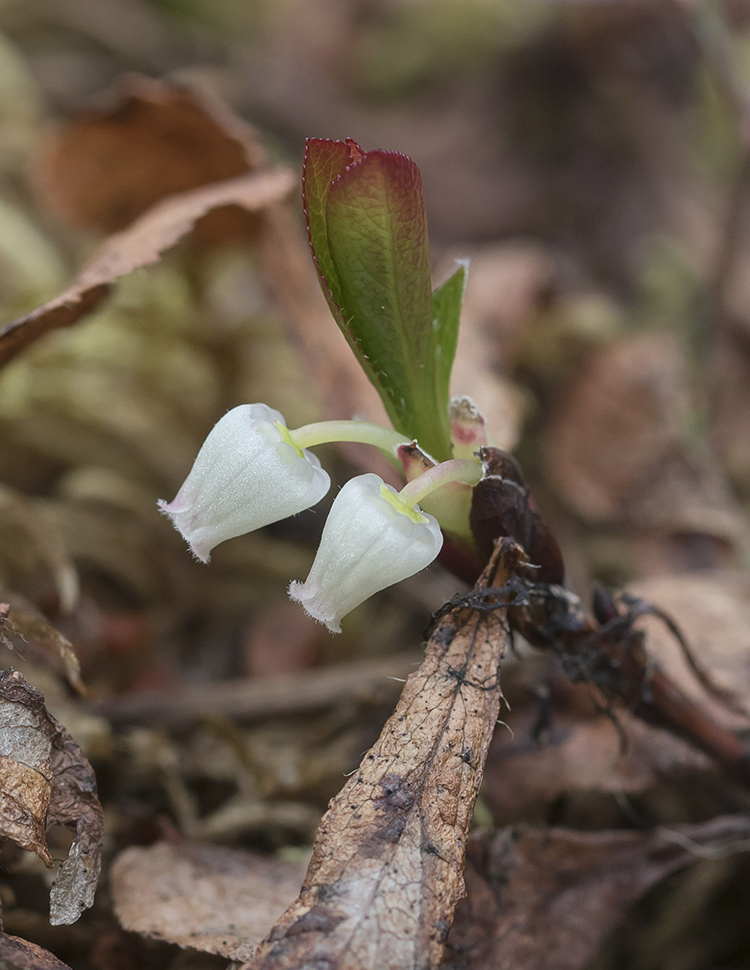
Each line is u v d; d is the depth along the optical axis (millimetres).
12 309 136
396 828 80
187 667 124
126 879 90
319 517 140
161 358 147
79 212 137
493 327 153
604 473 142
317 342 117
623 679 90
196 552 81
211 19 254
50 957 80
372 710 107
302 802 105
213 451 81
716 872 100
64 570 106
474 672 83
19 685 83
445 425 85
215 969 88
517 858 91
